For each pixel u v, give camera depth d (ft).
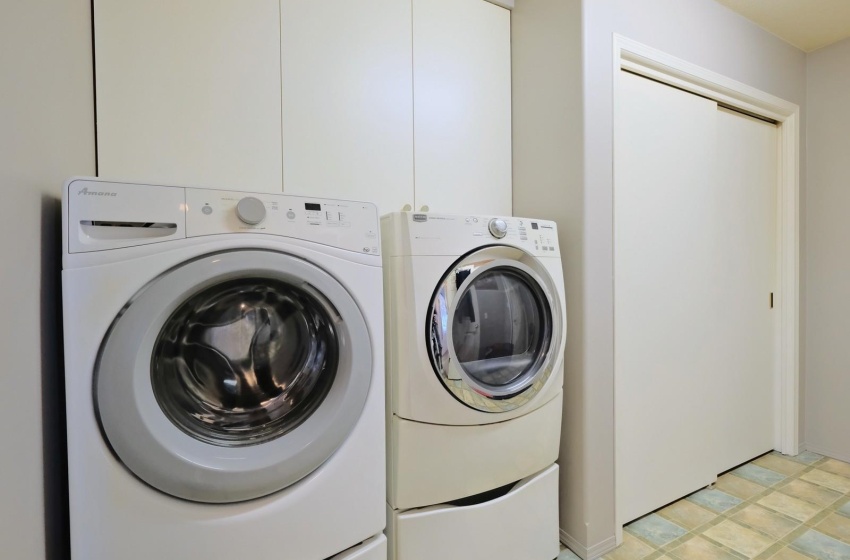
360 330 3.07
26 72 2.20
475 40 5.25
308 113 4.21
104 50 3.34
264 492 2.67
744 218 6.68
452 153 5.08
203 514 2.51
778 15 6.18
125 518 2.31
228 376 2.94
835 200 7.00
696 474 6.03
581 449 4.57
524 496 4.08
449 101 5.06
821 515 5.39
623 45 4.85
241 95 3.88
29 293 2.24
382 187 4.63
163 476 2.37
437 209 4.97
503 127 5.48
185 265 2.49
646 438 5.41
